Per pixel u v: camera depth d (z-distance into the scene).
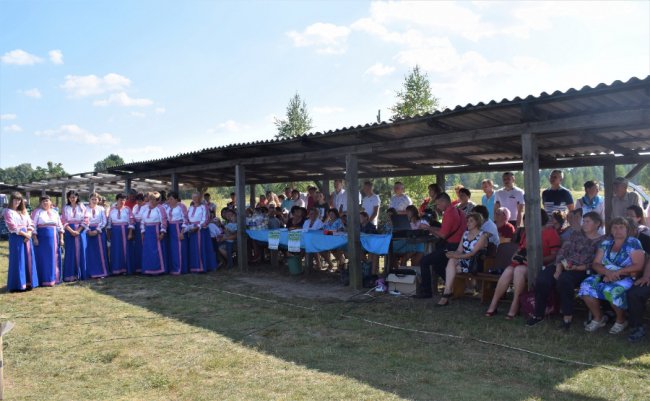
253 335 6.01
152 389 4.45
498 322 6.20
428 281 7.64
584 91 5.21
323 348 5.43
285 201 14.63
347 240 8.87
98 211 10.80
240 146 9.74
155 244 10.91
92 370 4.97
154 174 14.28
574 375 4.42
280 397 4.15
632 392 4.04
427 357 5.02
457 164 11.51
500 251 7.31
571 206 8.47
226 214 12.29
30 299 8.57
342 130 7.78
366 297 7.93
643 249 5.82
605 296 5.51
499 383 4.30
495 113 6.31
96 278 10.64
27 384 4.65
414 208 9.09
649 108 5.47
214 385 4.47
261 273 10.72
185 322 6.71
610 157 9.52
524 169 6.41
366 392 4.19
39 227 9.73
